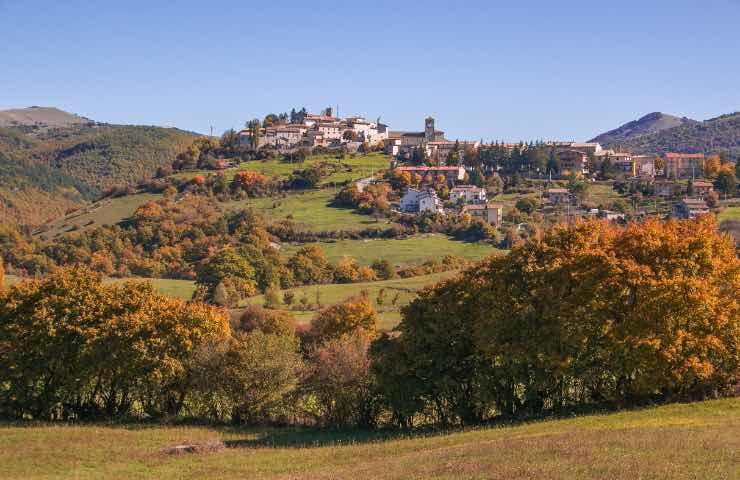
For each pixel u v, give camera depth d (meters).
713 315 57.97
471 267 71.88
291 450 56.44
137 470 51.47
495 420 63.16
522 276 64.75
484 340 61.31
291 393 71.50
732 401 54.12
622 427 47.97
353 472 44.34
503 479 37.69
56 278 79.62
